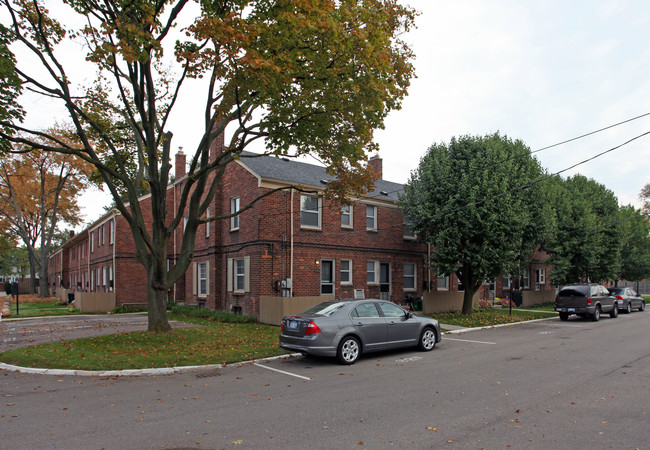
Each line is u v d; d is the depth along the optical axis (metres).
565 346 12.58
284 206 19.05
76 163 35.66
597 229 27.33
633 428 5.65
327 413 6.38
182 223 25.64
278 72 9.66
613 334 15.18
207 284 22.36
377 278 22.14
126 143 15.66
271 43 10.17
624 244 32.47
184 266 13.99
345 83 11.29
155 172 12.93
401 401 6.98
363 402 6.95
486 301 26.91
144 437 5.43
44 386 8.23
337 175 14.57
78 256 39.72
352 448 5.03
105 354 10.86
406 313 11.73
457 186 19.47
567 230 28.08
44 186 41.78
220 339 13.16
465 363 10.19
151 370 9.38
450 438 5.33
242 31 9.61
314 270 19.69
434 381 8.38
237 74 10.03
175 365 9.80
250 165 19.78
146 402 7.06
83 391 7.82
